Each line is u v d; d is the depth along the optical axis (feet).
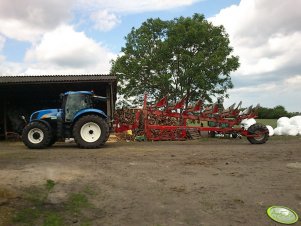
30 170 24.91
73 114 41.11
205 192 21.29
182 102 47.19
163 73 118.21
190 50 120.47
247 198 20.40
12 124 65.67
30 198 19.16
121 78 121.90
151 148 39.27
